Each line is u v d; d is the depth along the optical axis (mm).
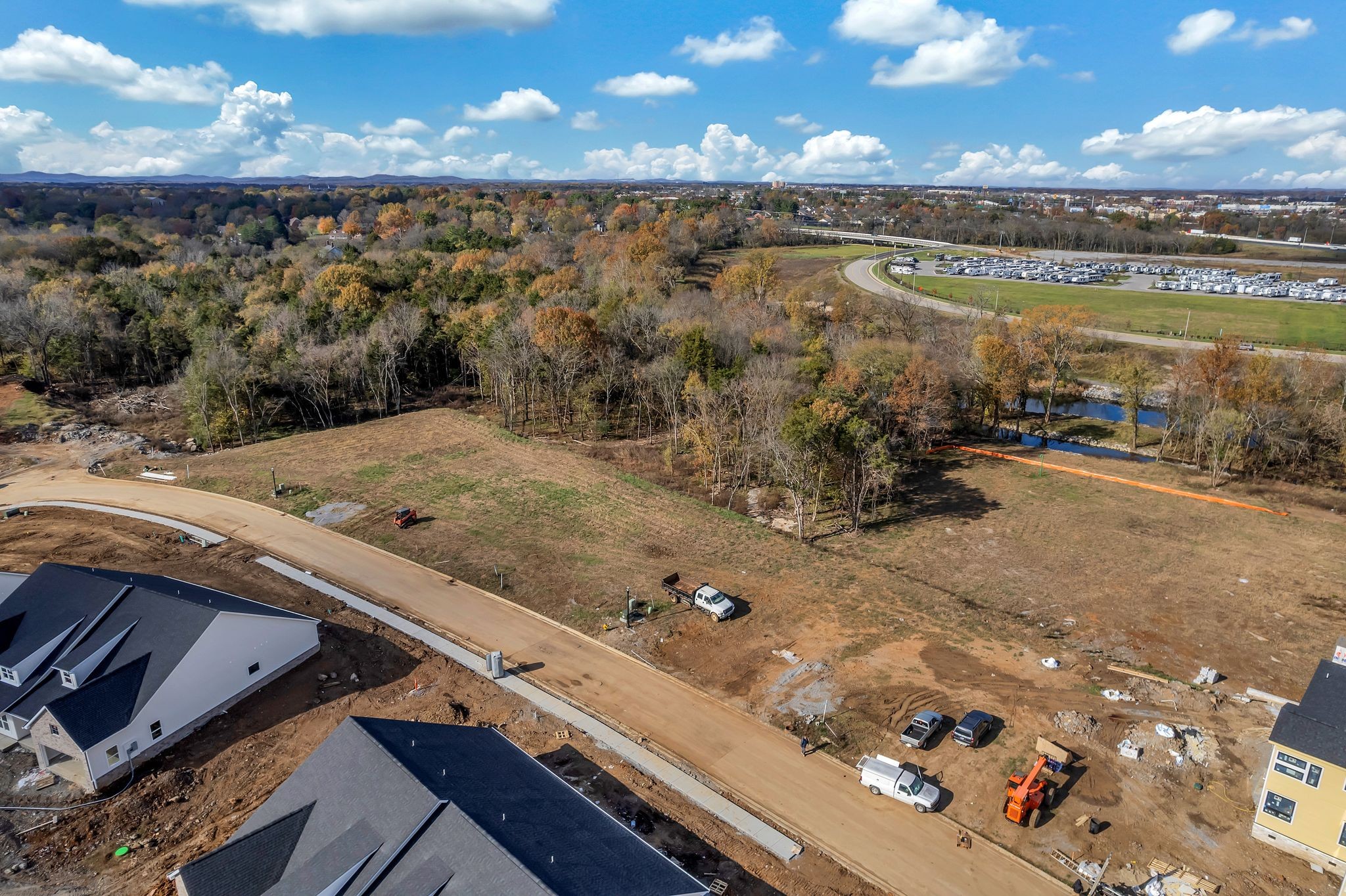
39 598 40094
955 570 53219
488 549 56688
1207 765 34562
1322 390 74000
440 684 40781
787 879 28734
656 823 31250
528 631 46156
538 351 85062
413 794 26062
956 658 42906
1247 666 41906
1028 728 37062
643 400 83500
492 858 23547
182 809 31984
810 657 43188
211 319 100062
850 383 69500
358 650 43719
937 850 30234
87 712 33156
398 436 82312
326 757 28656
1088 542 57000
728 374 72500
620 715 38312
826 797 33062
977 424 88000
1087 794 32906
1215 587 50281
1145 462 75188
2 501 65062
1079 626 46031
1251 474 69688
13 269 132625
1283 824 30000
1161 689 39594
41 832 30422
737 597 49844
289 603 48562
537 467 73125
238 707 38500
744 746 36188
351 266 121875
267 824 27094
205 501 65562
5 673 36812
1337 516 60656
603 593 50469
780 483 67750
